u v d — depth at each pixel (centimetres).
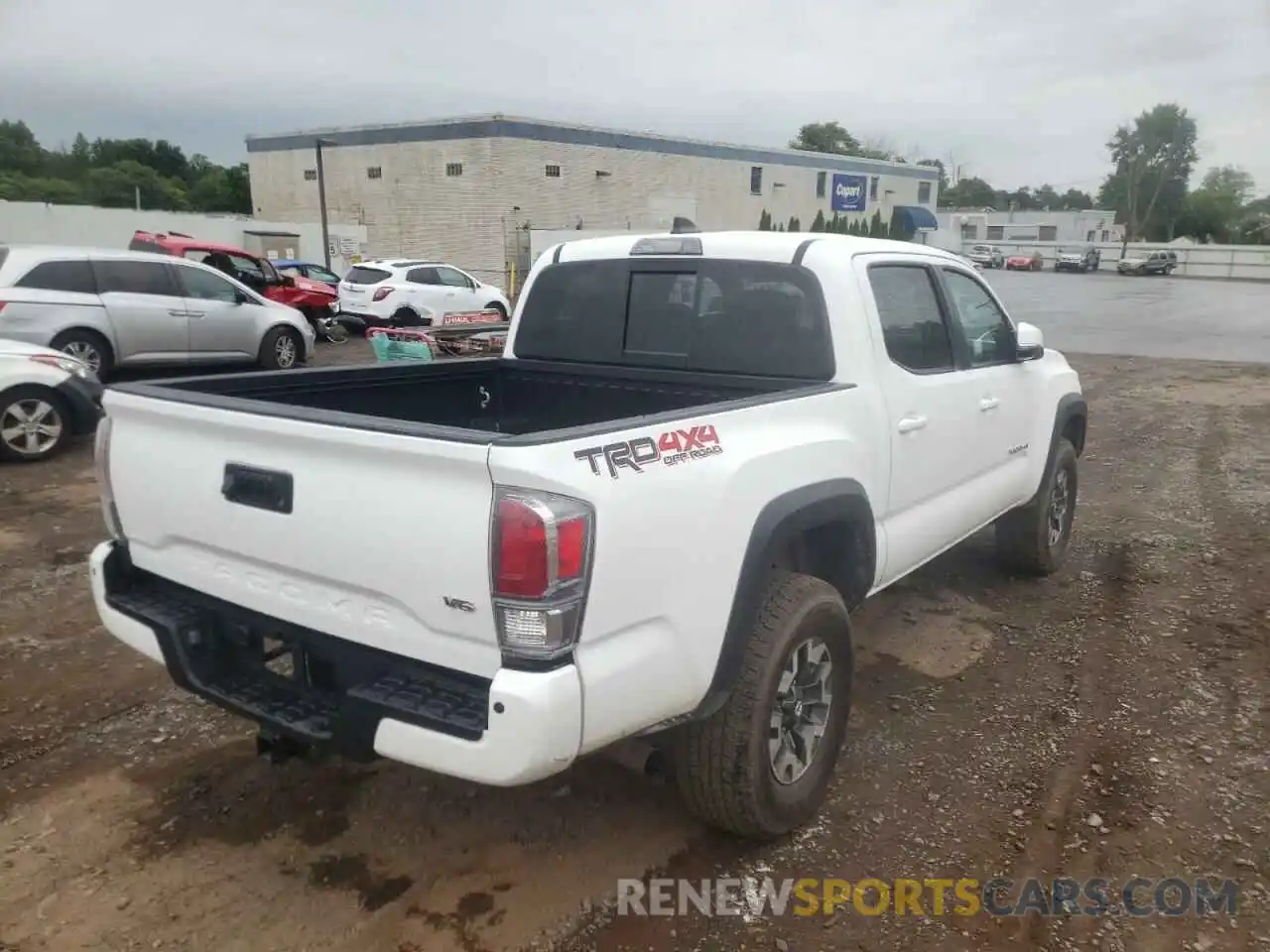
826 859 319
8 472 826
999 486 493
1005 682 446
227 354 1321
